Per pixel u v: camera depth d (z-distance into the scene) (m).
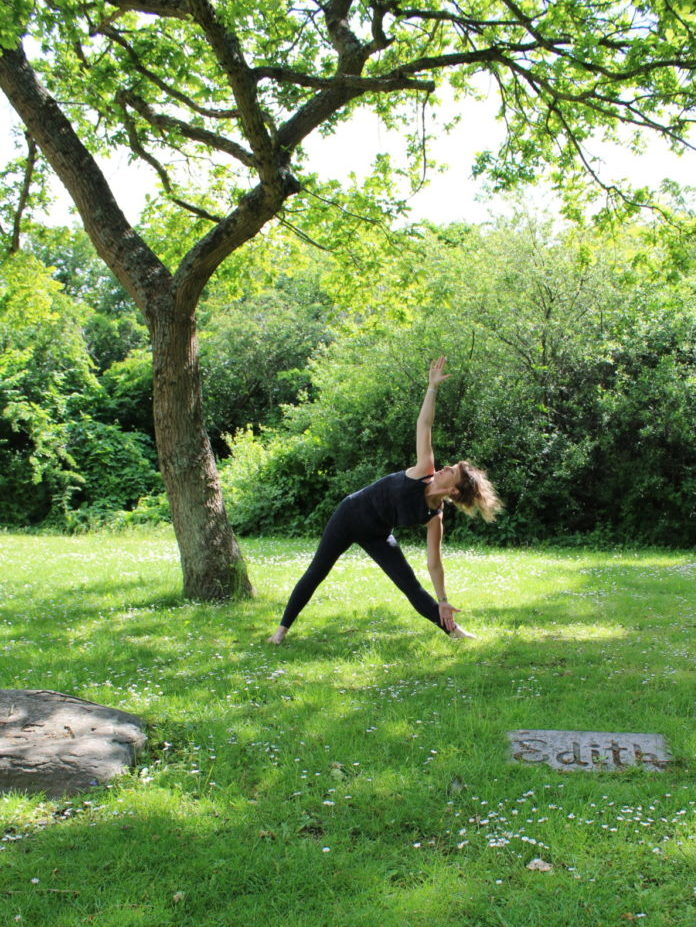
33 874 3.64
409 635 8.36
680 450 20.17
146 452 33.62
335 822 4.11
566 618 9.35
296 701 6.04
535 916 3.29
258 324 35.94
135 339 42.41
